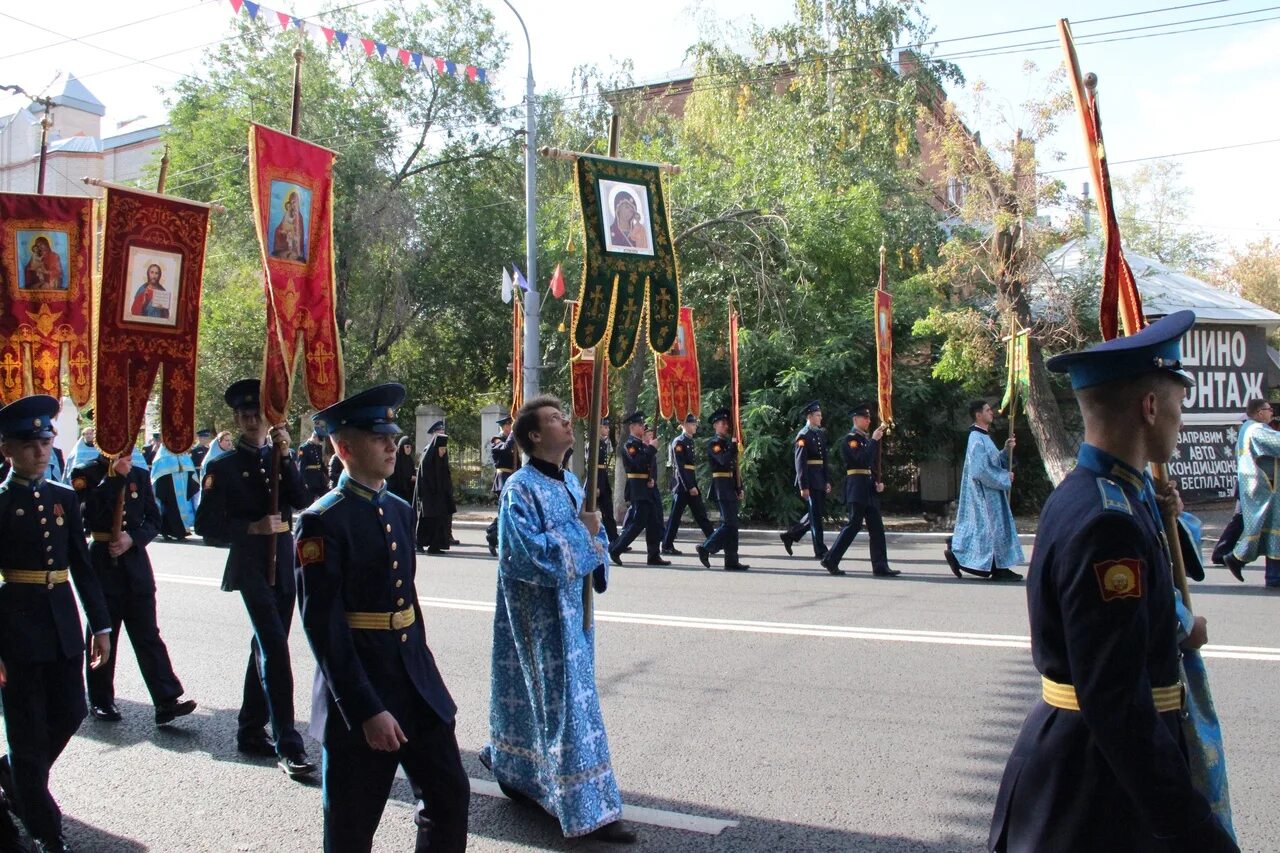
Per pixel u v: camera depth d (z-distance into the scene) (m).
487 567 13.05
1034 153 16.36
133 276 6.20
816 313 19.55
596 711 4.42
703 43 24.30
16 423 4.71
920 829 4.41
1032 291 18.28
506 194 28.20
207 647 8.16
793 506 18.27
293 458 5.92
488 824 4.59
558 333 21.81
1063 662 2.46
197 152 25.50
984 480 11.08
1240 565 10.57
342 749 3.43
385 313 26.69
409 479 15.99
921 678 6.70
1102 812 2.37
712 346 20.25
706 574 11.94
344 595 3.56
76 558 4.91
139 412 6.20
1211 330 19.56
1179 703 2.48
